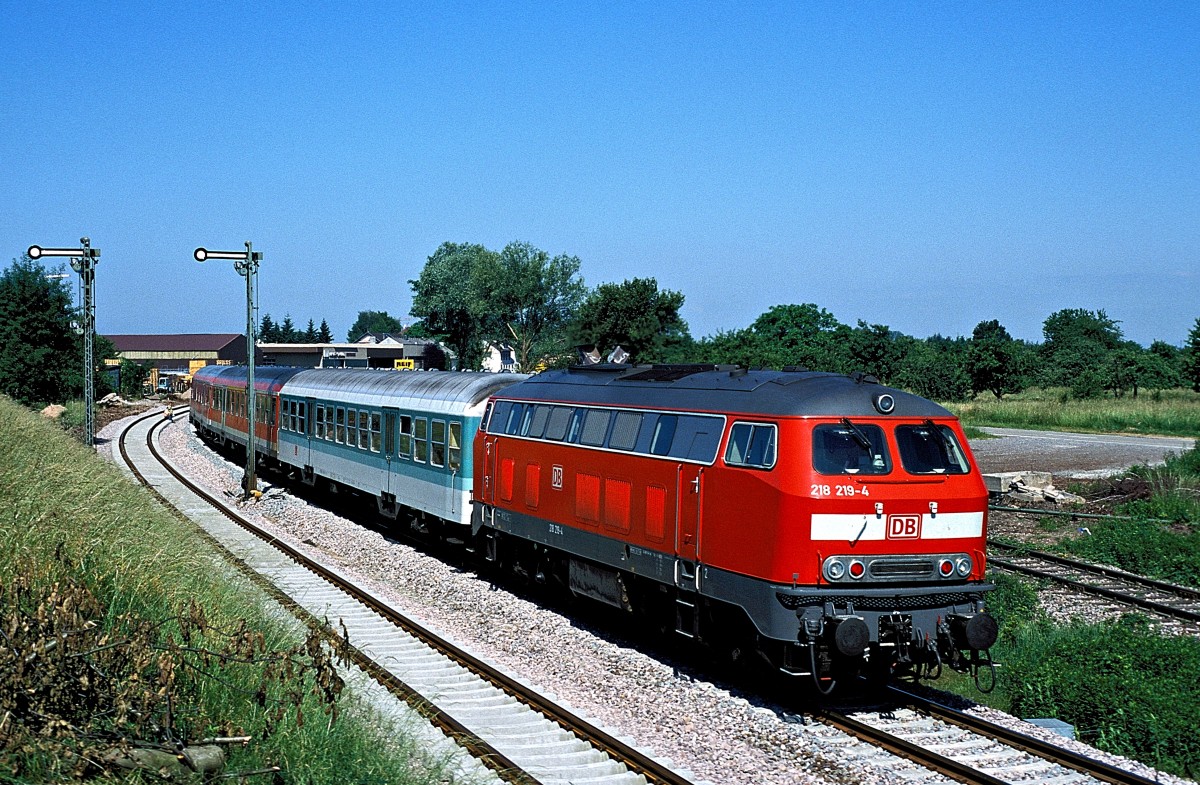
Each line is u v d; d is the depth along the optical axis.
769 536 10.94
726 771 9.36
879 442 11.12
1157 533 20.80
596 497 14.35
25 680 6.94
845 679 12.04
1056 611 16.33
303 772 7.66
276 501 26.75
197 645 9.11
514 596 16.66
